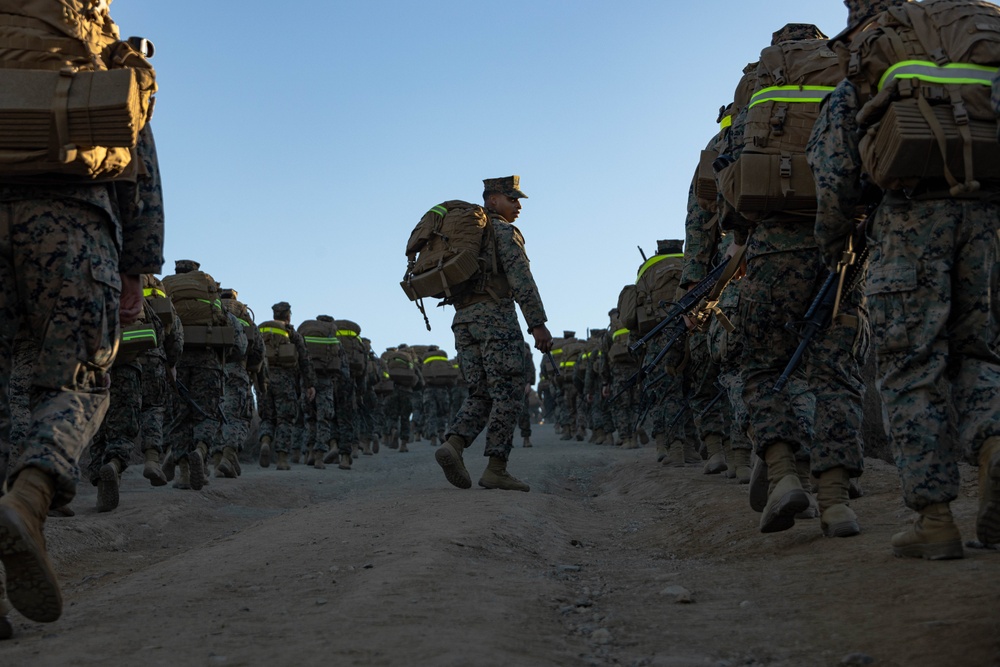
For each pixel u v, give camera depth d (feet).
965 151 9.51
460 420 23.40
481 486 23.34
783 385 12.48
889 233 10.38
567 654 8.11
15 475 8.71
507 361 23.15
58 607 8.61
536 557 14.29
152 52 10.50
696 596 10.49
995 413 9.49
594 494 28.84
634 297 30.14
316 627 8.74
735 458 23.50
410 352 71.26
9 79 8.93
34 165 8.95
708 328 19.86
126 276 10.75
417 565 11.76
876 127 10.08
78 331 9.37
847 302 12.94
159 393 29.32
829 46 11.59
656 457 33.71
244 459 55.11
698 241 19.04
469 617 9.08
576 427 67.67
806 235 13.17
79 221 9.46
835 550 11.82
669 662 7.81
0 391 9.43
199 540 21.22
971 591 8.52
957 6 10.32
